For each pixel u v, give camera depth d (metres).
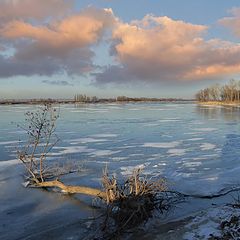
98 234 7.41
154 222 7.86
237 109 63.16
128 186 8.84
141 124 30.98
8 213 8.71
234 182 11.20
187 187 10.62
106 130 25.94
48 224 8.03
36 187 10.75
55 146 18.27
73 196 9.87
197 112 52.34
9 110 54.03
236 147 18.16
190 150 17.30
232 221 7.23
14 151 16.58
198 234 6.89
